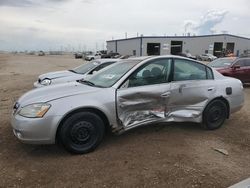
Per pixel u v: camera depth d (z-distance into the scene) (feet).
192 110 17.02
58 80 28.60
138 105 15.21
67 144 13.62
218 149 14.74
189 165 12.85
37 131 13.04
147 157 13.66
